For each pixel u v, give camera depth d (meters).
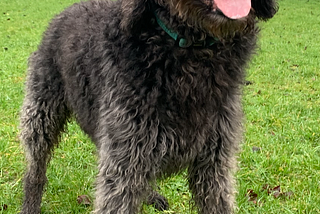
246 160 1.47
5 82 2.38
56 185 1.37
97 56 0.94
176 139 0.87
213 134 0.90
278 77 2.57
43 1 6.63
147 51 0.82
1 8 5.85
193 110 0.85
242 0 0.79
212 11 0.77
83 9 1.16
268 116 1.86
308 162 1.45
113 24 0.89
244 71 0.92
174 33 0.82
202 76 0.85
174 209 1.28
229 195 0.98
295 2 7.00
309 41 3.78
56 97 1.19
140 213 0.99
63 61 1.11
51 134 1.24
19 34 3.97
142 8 0.82
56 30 1.21
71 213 1.24
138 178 0.87
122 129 0.85
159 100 0.83
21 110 1.25
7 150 1.56
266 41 3.75
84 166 1.51
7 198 1.31
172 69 0.83
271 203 1.25
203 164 0.94
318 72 2.68
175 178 1.39
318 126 1.75
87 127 1.09
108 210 0.89
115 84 0.87
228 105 0.90
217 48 0.84
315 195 1.27
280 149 1.55
